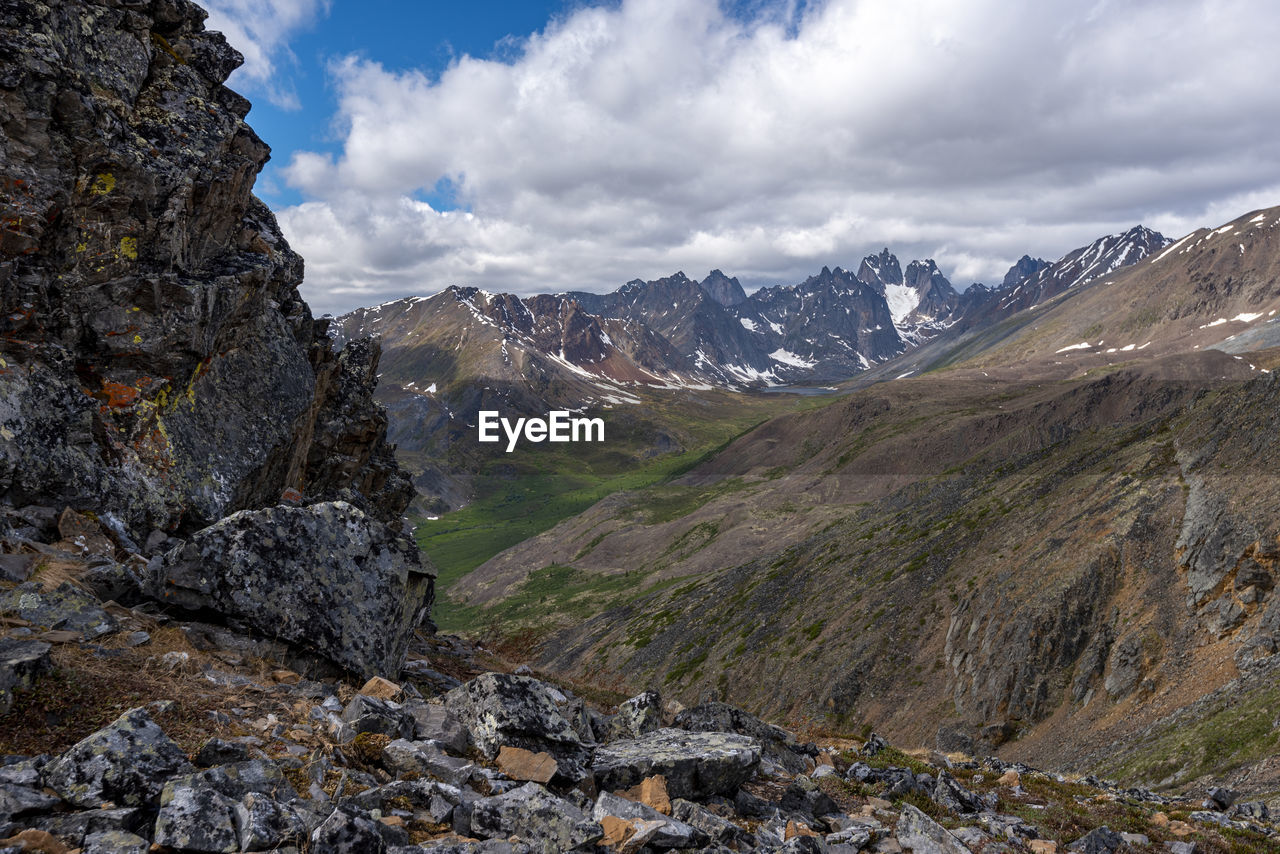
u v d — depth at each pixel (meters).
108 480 15.82
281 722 9.21
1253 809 21.08
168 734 7.91
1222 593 68.19
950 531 119.38
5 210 15.16
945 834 11.20
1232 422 86.38
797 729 25.84
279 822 6.68
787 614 125.94
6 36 15.80
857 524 162.00
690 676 122.88
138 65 20.25
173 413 19.05
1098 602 79.69
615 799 9.36
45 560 11.95
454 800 8.34
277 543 12.48
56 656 8.80
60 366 16.05
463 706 10.91
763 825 11.10
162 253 18.58
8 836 5.68
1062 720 73.00
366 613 13.03
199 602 11.77
